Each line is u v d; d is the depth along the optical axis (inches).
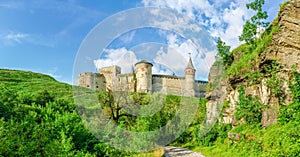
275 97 656.4
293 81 633.6
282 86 647.8
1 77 2155.5
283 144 510.6
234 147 663.8
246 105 744.3
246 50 936.3
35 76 2598.4
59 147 343.6
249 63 795.4
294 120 569.0
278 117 618.5
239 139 680.4
